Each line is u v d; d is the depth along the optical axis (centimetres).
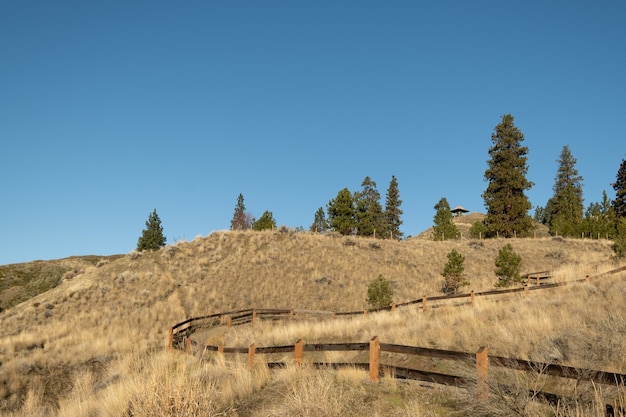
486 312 1662
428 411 725
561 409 625
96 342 2380
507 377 712
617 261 2648
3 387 1736
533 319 1263
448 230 6525
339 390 838
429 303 2664
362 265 4341
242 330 2452
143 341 2459
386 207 8219
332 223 6706
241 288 3578
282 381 991
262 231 5006
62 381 1866
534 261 4522
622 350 857
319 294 3609
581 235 6012
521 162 6231
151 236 6644
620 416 570
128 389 975
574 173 9238
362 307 3362
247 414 838
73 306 3247
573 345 927
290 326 2181
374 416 716
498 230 6094
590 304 1461
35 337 2603
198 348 1666
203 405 799
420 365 1217
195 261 4047
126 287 3525
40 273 6331
